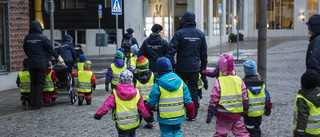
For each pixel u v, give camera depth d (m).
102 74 17.44
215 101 5.71
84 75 10.27
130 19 27.61
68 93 10.56
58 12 28.39
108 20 27.88
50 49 10.19
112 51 28.11
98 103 10.61
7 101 11.25
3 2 13.24
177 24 28.47
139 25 27.64
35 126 8.08
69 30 28.69
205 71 8.20
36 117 8.95
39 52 9.99
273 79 14.65
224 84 5.72
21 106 10.46
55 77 10.28
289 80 14.35
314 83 4.93
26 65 10.33
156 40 8.71
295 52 25.17
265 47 9.02
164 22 27.97
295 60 20.73
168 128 5.91
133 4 27.50
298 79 14.56
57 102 11.08
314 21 6.04
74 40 28.80
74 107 10.11
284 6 45.53
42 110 9.79
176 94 5.83
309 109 4.94
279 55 23.62
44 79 10.12
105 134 7.35
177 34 8.20
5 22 13.52
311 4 45.44
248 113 5.92
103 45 24.41
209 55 25.14
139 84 7.77
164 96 5.80
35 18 23.92
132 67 9.83
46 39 10.09
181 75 8.30
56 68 10.36
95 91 12.87
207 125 7.84
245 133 5.86
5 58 13.68
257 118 6.03
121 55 8.94
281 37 43.84
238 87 5.71
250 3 45.03
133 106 5.63
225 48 30.41
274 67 18.17
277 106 9.50
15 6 13.81
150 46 8.75
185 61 8.20
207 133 7.26
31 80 10.08
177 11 28.39
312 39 6.13
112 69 8.92
